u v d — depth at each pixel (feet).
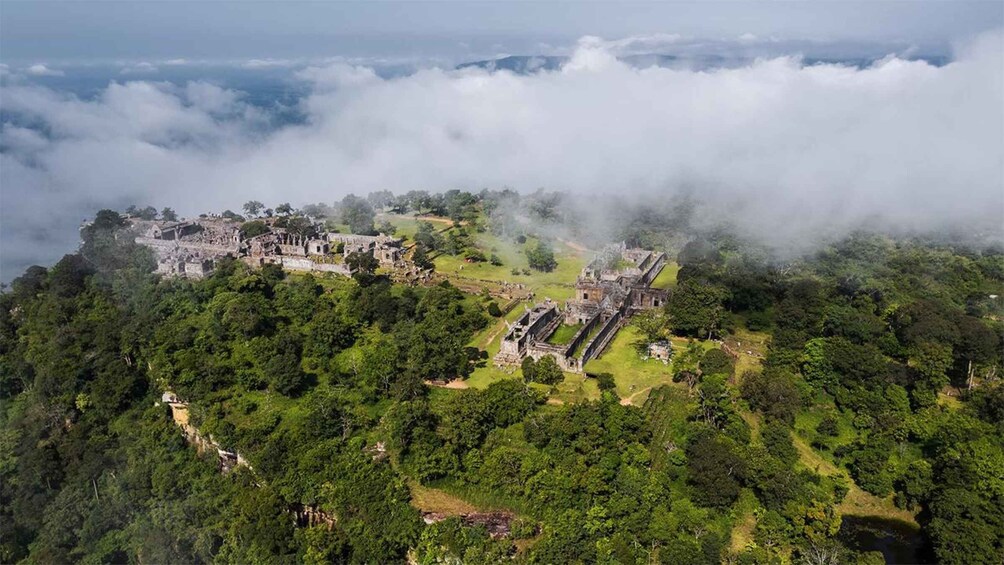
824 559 443.32
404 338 651.66
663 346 636.89
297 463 521.24
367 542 469.16
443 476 506.07
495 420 528.63
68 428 639.76
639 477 478.59
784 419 567.59
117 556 554.46
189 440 596.29
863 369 614.75
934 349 615.16
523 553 454.40
